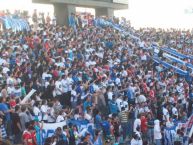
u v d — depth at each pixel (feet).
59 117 89.15
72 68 124.88
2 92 89.35
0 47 134.21
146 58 175.01
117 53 163.73
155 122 110.73
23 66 111.24
